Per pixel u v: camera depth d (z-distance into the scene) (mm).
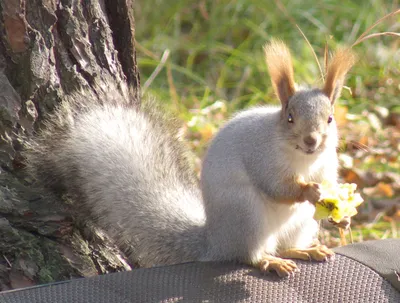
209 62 16188
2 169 7250
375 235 10414
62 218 7281
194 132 13156
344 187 6785
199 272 6328
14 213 7090
